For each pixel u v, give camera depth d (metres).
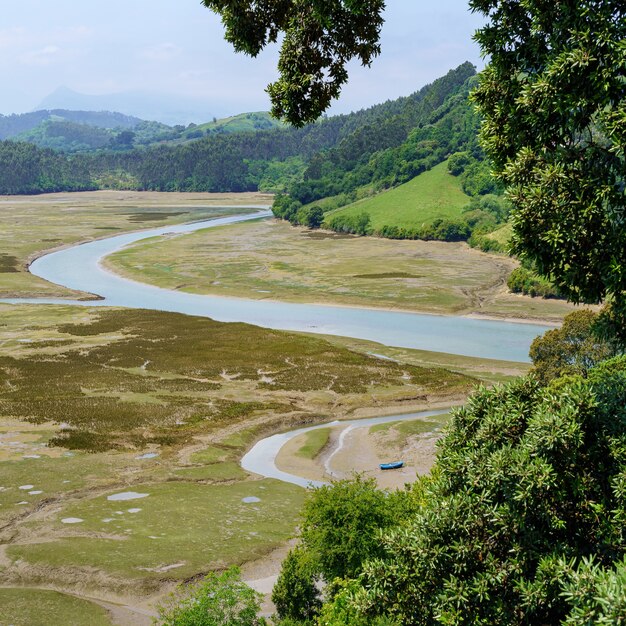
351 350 90.75
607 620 11.95
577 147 17.45
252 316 112.75
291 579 30.88
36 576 36.66
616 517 16.06
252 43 19.03
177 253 174.62
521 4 17.23
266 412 67.44
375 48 18.72
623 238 16.38
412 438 59.78
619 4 16.09
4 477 50.19
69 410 65.38
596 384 18.55
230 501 47.19
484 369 81.94
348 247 187.25
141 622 32.38
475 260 164.50
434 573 17.22
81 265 161.38
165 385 74.56
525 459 16.45
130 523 43.12
